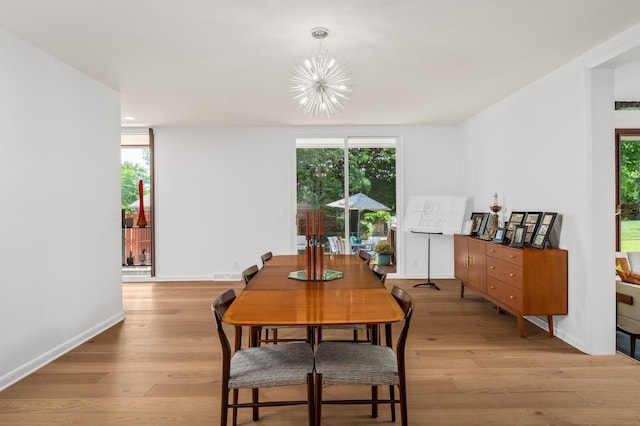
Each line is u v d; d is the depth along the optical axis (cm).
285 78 408
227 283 647
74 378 296
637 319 343
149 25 284
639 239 578
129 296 562
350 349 231
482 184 563
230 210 669
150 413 246
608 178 336
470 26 289
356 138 675
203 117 591
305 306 217
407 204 669
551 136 392
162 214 666
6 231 288
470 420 237
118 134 452
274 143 667
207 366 318
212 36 304
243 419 241
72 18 272
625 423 232
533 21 281
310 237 292
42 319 324
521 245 393
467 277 519
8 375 287
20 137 303
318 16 272
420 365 317
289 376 201
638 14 271
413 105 526
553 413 244
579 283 352
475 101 507
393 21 280
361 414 247
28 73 312
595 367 312
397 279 664
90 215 394
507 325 420
